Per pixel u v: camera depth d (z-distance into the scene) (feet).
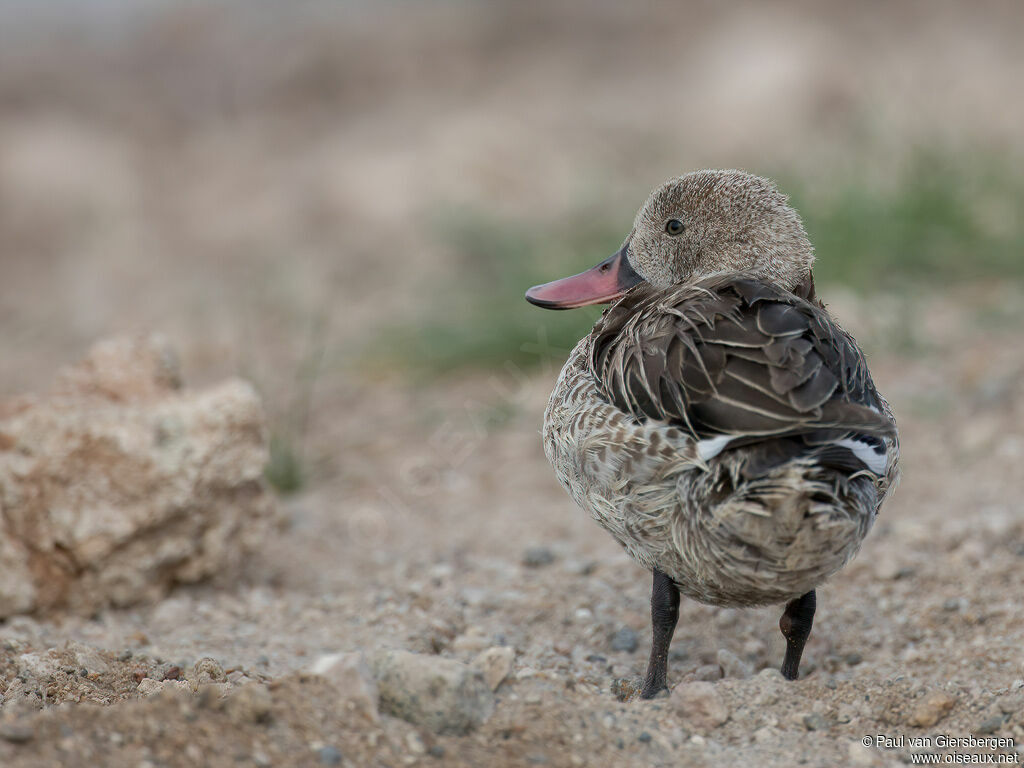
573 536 36.76
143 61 106.11
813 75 82.58
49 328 65.87
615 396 22.66
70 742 18.75
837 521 19.34
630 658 27.81
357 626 30.12
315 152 88.28
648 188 63.98
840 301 50.65
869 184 57.26
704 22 100.53
